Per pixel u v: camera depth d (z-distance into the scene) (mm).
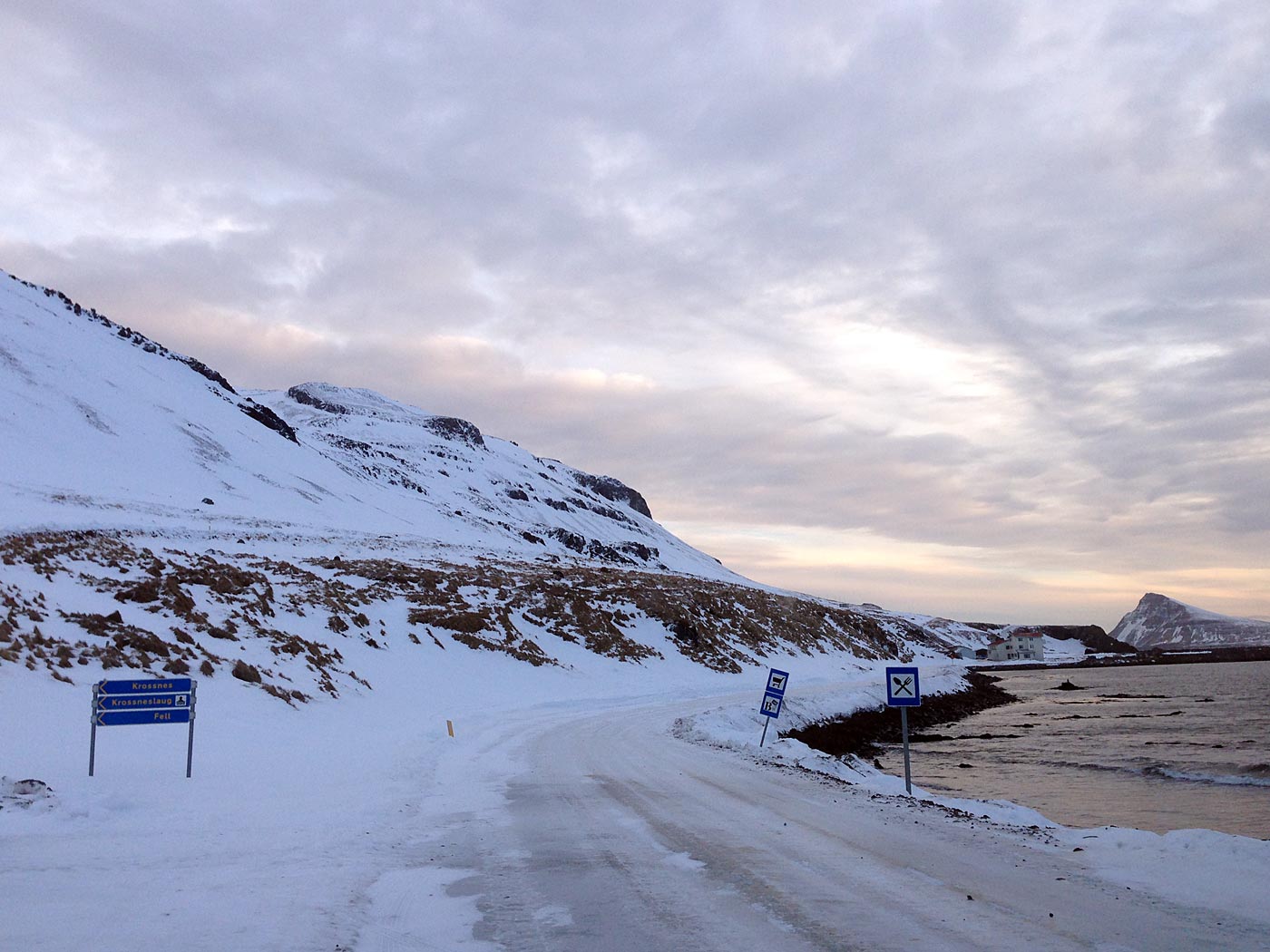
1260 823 17719
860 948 6195
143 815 10961
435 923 6848
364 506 90188
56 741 14953
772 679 25500
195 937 6227
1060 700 72125
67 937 6141
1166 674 131000
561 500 187000
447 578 55094
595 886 8070
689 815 12078
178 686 14016
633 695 43531
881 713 50156
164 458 68688
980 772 27688
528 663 44125
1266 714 50562
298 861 8852
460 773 16656
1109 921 6992
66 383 71625
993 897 7781
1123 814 19125
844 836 10703
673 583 87438
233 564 42219
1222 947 6293
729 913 7141
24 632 20172
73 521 40812
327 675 28609
